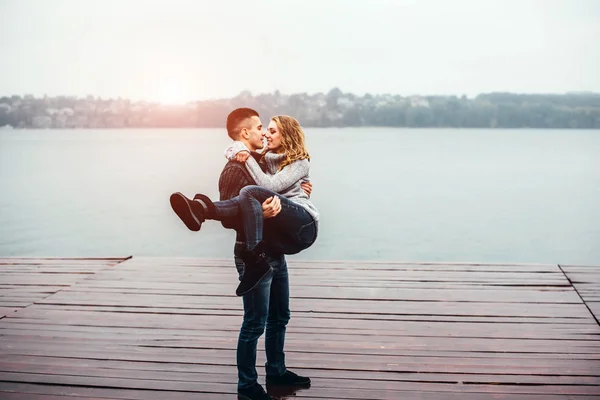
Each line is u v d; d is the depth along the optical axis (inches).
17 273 214.4
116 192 1499.8
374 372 123.7
